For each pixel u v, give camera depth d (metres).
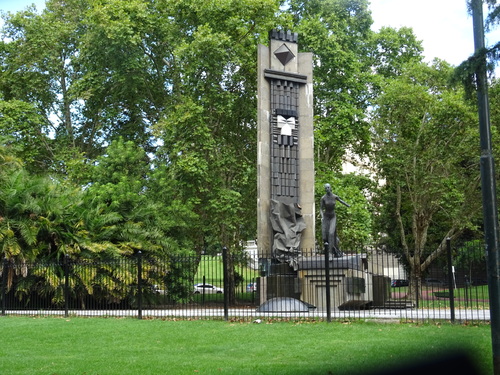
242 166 30.73
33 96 35.88
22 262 21.55
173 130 28.72
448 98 28.58
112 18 31.19
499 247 8.91
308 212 21.98
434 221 35.69
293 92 22.77
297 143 22.38
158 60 33.78
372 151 33.53
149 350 11.99
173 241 24.94
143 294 23.38
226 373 9.45
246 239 31.83
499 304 8.71
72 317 18.59
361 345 11.56
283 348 11.76
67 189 25.06
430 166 31.48
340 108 31.27
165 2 31.80
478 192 29.48
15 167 25.78
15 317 19.08
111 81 32.88
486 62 9.12
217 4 29.11
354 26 36.06
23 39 34.91
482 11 9.35
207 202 29.75
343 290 18.94
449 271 14.85
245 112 31.03
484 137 9.17
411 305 21.14
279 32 23.03
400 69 37.91
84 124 36.59
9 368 10.27
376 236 38.53
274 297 19.64
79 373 9.76
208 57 28.48
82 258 22.19
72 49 36.31
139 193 26.73
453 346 10.34
